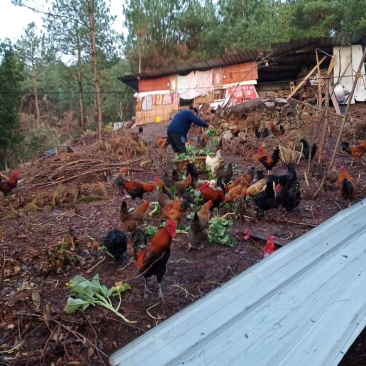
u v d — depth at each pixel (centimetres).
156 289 375
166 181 641
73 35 2712
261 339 206
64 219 608
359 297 237
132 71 2822
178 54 2600
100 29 2862
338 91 1758
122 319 327
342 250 307
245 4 2602
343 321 216
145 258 343
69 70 2891
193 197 596
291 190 556
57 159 1129
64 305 352
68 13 2355
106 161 1032
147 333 223
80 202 709
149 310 341
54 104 4216
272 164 791
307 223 529
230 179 689
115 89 3288
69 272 419
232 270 406
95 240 502
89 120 3688
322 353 194
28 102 3966
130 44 2742
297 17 3017
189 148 959
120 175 820
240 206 546
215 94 2070
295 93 1803
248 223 538
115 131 2023
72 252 446
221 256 439
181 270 411
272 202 530
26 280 403
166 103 2222
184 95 2158
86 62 3027
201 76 2109
